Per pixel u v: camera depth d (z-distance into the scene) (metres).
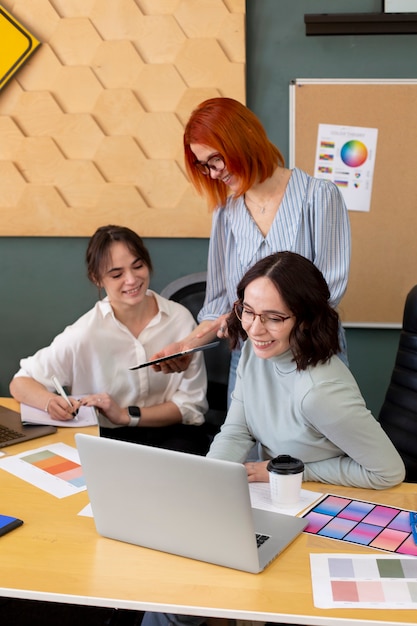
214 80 3.11
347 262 2.32
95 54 3.16
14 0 3.16
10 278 3.33
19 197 3.25
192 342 2.33
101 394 2.34
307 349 1.74
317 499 1.69
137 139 3.19
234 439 1.93
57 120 3.20
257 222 2.35
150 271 2.42
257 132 2.19
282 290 1.70
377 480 1.73
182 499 1.42
